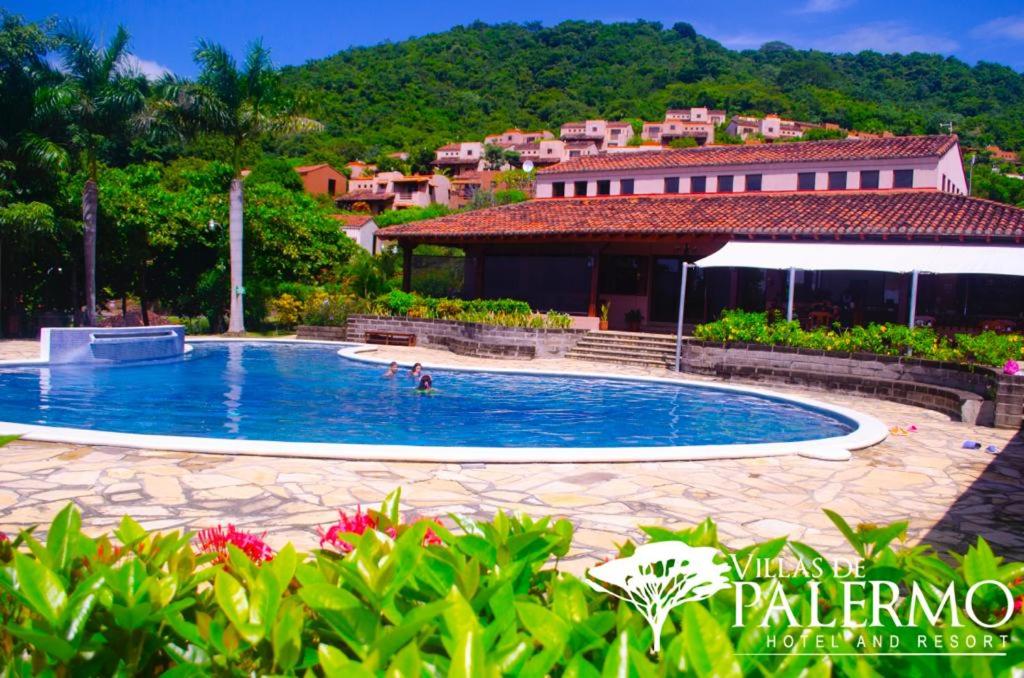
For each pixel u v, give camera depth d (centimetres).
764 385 2144
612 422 1597
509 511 778
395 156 12469
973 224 2439
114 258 3350
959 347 1955
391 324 3088
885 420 1591
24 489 804
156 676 239
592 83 16500
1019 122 14125
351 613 216
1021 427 1473
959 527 783
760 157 3416
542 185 3897
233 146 3347
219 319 3588
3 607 244
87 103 2812
